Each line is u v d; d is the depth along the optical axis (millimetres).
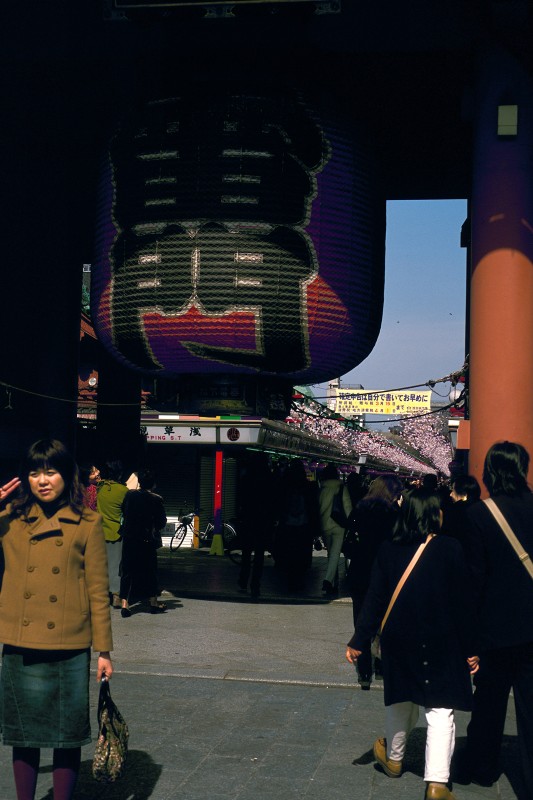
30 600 4102
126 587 10914
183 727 6066
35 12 12375
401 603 4797
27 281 16812
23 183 16438
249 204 11219
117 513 11617
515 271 11391
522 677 4664
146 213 11438
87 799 4684
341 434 47844
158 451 23375
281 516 13797
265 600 12703
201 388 12984
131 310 11641
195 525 22422
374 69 13438
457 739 5980
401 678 4812
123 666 7875
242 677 7551
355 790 4918
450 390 18375
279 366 12023
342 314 11695
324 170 11492
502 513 4770
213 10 11555
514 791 5008
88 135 16062
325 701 6895
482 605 4758
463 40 11703
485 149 11641
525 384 11352
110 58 12203
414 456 80438
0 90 14438
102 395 23375
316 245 11422
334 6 11320
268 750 5605
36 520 4172
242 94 11375
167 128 11430
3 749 5395
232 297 11273
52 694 4090
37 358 16891
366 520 7410
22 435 16078
